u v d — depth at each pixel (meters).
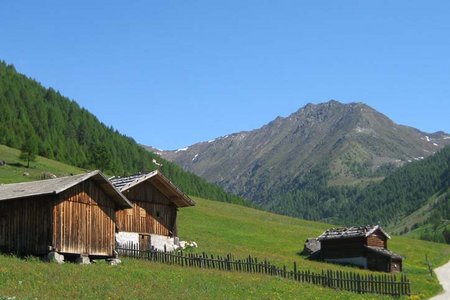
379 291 63.47
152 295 39.06
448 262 119.25
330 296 53.50
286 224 151.00
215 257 71.31
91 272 43.81
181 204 76.44
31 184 52.44
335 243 100.88
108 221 52.72
